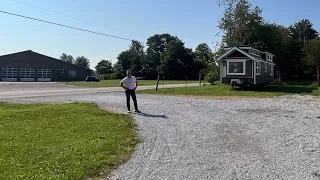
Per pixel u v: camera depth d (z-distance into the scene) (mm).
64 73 72688
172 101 14820
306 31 79750
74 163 5039
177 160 5438
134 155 5734
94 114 10391
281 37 44719
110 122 8891
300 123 8789
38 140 6516
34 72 68875
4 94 18906
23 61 67688
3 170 4562
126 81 11258
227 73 24172
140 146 6387
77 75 74812
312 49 42688
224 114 10555
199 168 5012
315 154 5754
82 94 18938
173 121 9258
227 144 6535
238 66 23812
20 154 5422
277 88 25391
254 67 23234
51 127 8000
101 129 7859
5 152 5520
